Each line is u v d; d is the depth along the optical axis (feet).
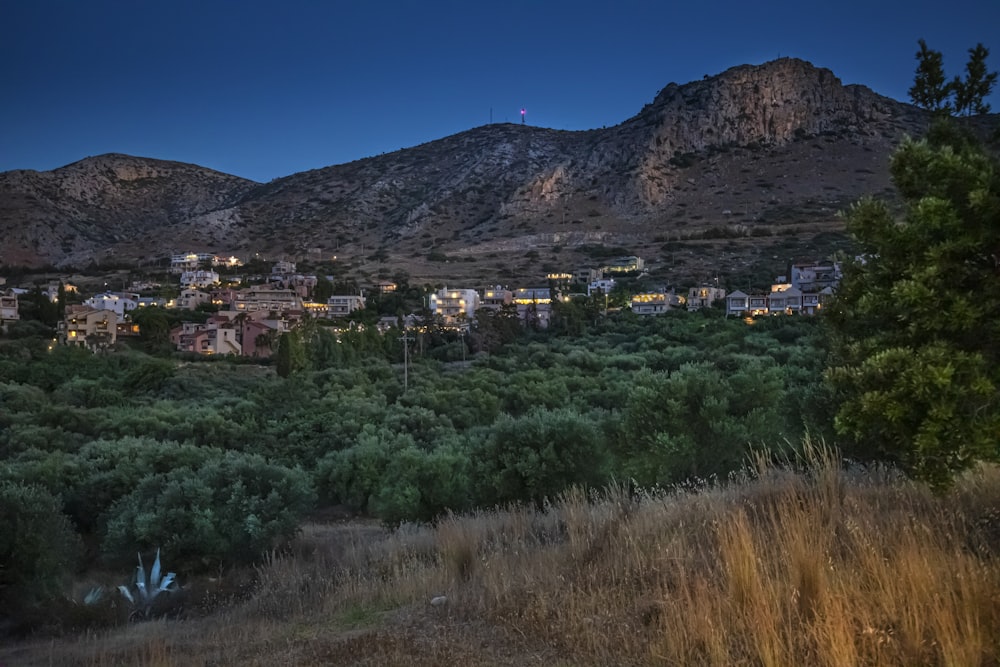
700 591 11.91
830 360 13.87
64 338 251.60
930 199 10.28
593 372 175.83
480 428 95.30
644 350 205.05
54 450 94.38
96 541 63.16
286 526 54.24
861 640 9.48
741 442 43.11
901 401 10.95
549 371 171.01
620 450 49.65
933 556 11.32
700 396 46.14
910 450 11.64
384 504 63.77
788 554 12.34
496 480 50.62
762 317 250.98
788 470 20.02
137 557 51.11
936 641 9.07
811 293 279.69
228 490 56.18
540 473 48.57
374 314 330.54
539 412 54.85
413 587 19.63
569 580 15.81
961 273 10.82
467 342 246.06
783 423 45.80
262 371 213.87
